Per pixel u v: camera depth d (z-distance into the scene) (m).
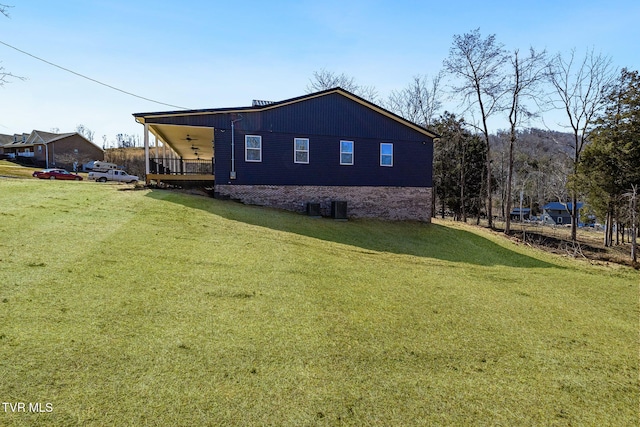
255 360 3.61
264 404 2.99
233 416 2.82
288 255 7.97
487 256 12.70
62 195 11.67
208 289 5.30
